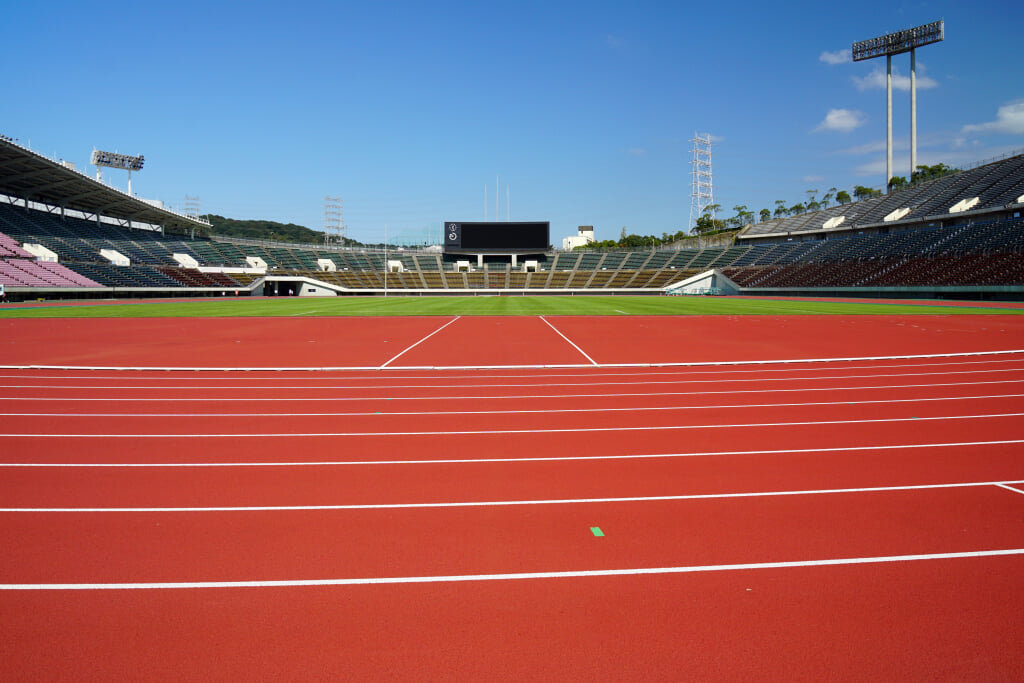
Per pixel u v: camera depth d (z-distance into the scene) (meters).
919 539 5.13
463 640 3.73
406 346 20.50
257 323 31.02
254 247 94.94
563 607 4.11
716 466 7.19
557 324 30.05
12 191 64.62
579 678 3.37
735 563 4.73
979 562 4.73
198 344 21.05
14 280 52.59
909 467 7.09
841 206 87.12
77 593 4.30
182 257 79.62
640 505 5.96
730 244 98.06
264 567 4.68
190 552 4.93
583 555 4.88
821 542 5.09
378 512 5.79
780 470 7.01
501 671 3.43
